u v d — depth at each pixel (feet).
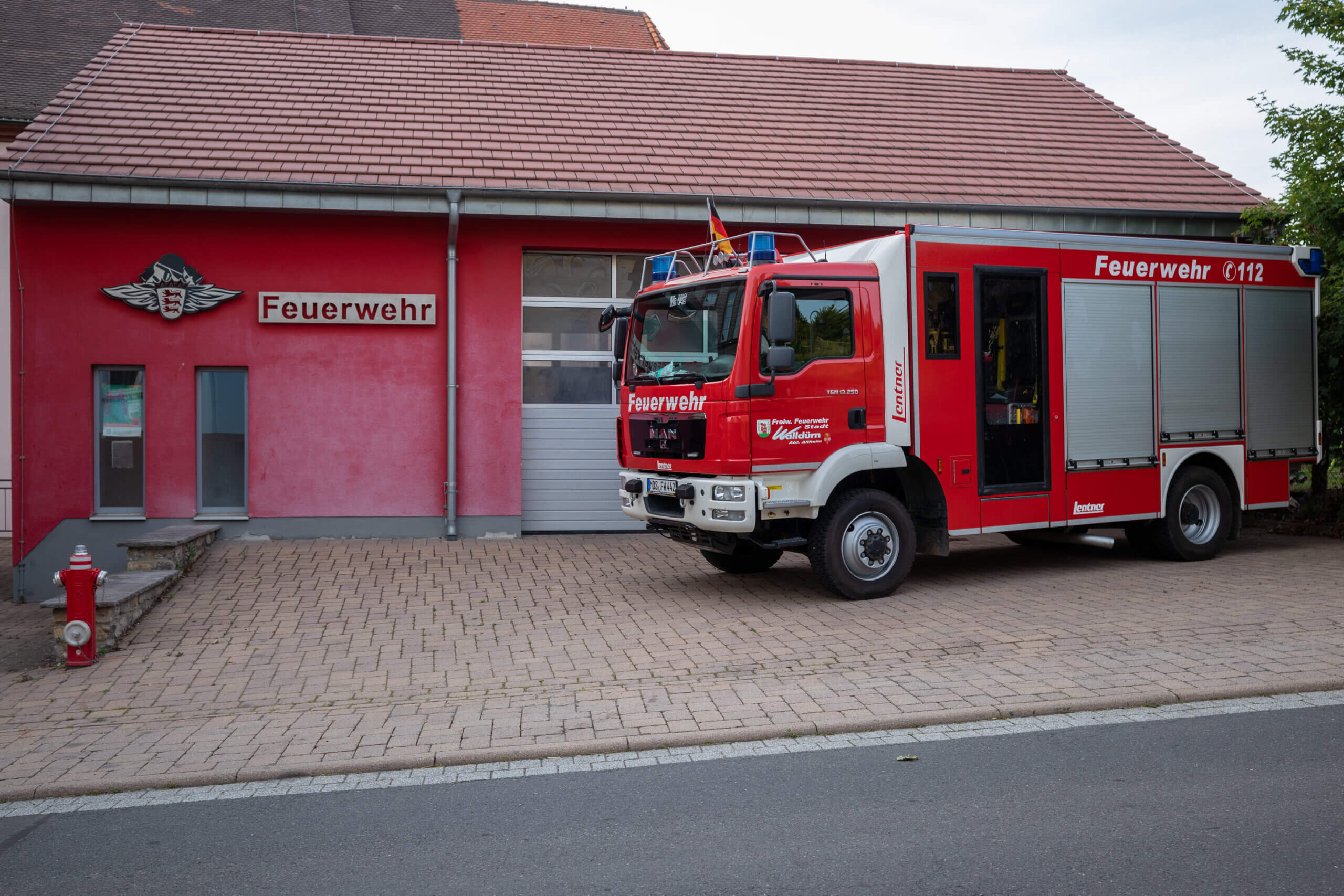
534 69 52.11
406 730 18.65
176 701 21.09
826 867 12.55
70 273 39.09
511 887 12.22
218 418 40.75
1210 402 34.22
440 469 41.63
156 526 39.88
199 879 12.73
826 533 28.58
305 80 47.47
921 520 30.50
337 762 16.93
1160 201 46.06
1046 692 19.71
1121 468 32.48
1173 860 12.51
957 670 21.54
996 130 52.16
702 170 43.45
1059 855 12.73
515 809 14.84
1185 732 17.57
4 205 55.93
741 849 13.17
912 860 12.66
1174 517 33.65
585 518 43.14
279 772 16.63
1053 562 35.24
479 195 39.52
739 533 28.60
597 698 20.33
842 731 18.12
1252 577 31.22
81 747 18.12
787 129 48.88
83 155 38.24
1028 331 30.99
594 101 49.34
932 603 28.48
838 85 55.01
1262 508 35.45
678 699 20.04
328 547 38.86
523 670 22.70
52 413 39.17
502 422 41.93
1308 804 14.25
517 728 18.52
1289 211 40.14
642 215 40.78
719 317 28.22
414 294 41.11
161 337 39.75
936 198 43.73
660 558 37.04
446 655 24.13
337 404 40.93
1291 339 35.94
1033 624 25.45
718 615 27.55
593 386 43.45
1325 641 23.13
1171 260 33.32
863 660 22.53
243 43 50.44
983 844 13.11
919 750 16.98
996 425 30.50
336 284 40.73
